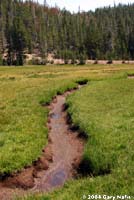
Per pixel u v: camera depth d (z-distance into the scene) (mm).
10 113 32000
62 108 39000
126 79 63312
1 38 188875
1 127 26328
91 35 193875
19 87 57219
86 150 20516
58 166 20562
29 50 192000
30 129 25094
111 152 18859
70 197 13992
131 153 18203
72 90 55844
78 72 93000
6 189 17609
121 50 195875
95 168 18203
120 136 21594
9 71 107938
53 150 23391
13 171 18453
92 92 45406
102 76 72812
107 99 38719
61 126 30094
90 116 28953
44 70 111938
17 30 171375
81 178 17422
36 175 19109
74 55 178875
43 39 188250
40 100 40750
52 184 18203
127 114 28828
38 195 14914
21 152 20031
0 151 20109
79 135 25625
